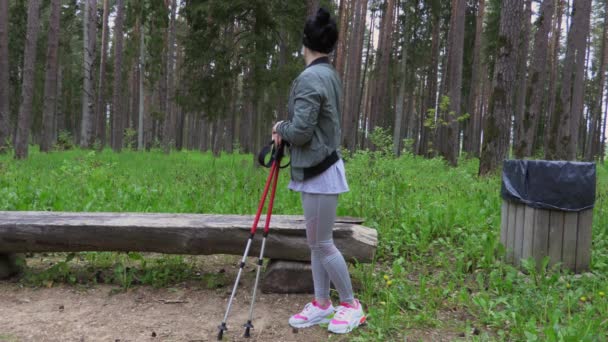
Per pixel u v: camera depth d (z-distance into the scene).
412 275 4.34
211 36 14.23
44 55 26.66
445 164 16.70
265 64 14.34
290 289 3.86
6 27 15.48
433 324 3.30
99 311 3.49
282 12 13.55
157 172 10.91
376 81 29.31
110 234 3.75
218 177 9.20
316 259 3.24
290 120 2.93
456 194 7.36
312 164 2.94
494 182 8.68
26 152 14.66
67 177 8.21
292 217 4.20
